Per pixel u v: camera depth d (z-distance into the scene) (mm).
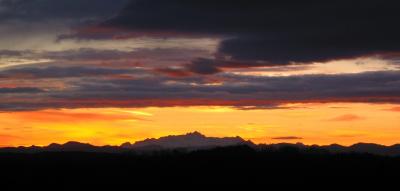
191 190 95938
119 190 95625
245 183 99000
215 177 102438
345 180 100062
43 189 95312
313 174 102938
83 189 95750
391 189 96062
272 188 96812
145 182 100000
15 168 107750
